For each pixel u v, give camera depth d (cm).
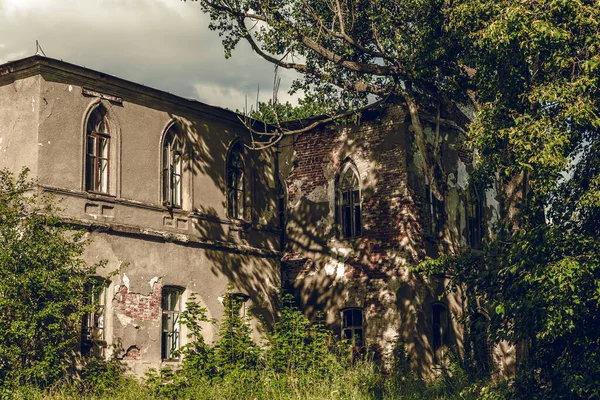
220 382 2128
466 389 2162
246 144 2692
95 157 2219
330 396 2064
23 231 1936
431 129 2784
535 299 1570
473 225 2938
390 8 2317
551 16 1745
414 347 2550
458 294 2752
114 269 2181
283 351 2312
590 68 1705
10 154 2111
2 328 1839
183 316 2272
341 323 2711
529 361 1672
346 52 2370
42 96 2088
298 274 2819
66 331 1953
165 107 2414
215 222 2522
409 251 2606
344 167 2789
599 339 1585
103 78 2222
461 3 1958
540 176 1756
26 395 1797
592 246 1578
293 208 2875
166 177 2408
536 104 1839
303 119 2839
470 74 2288
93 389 1988
